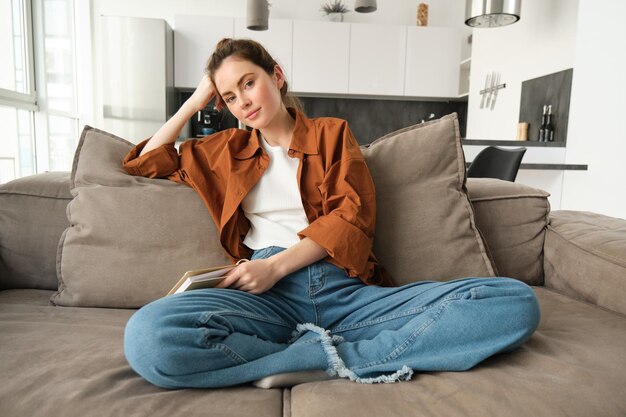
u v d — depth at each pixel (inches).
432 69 213.6
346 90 211.8
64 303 47.9
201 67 203.6
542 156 133.5
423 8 218.1
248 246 47.9
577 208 132.5
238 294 37.9
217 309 33.6
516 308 35.0
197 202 50.4
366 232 45.0
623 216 120.7
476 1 129.0
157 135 54.5
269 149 49.7
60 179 56.7
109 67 189.6
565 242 54.1
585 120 128.1
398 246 49.7
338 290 42.8
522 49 154.7
